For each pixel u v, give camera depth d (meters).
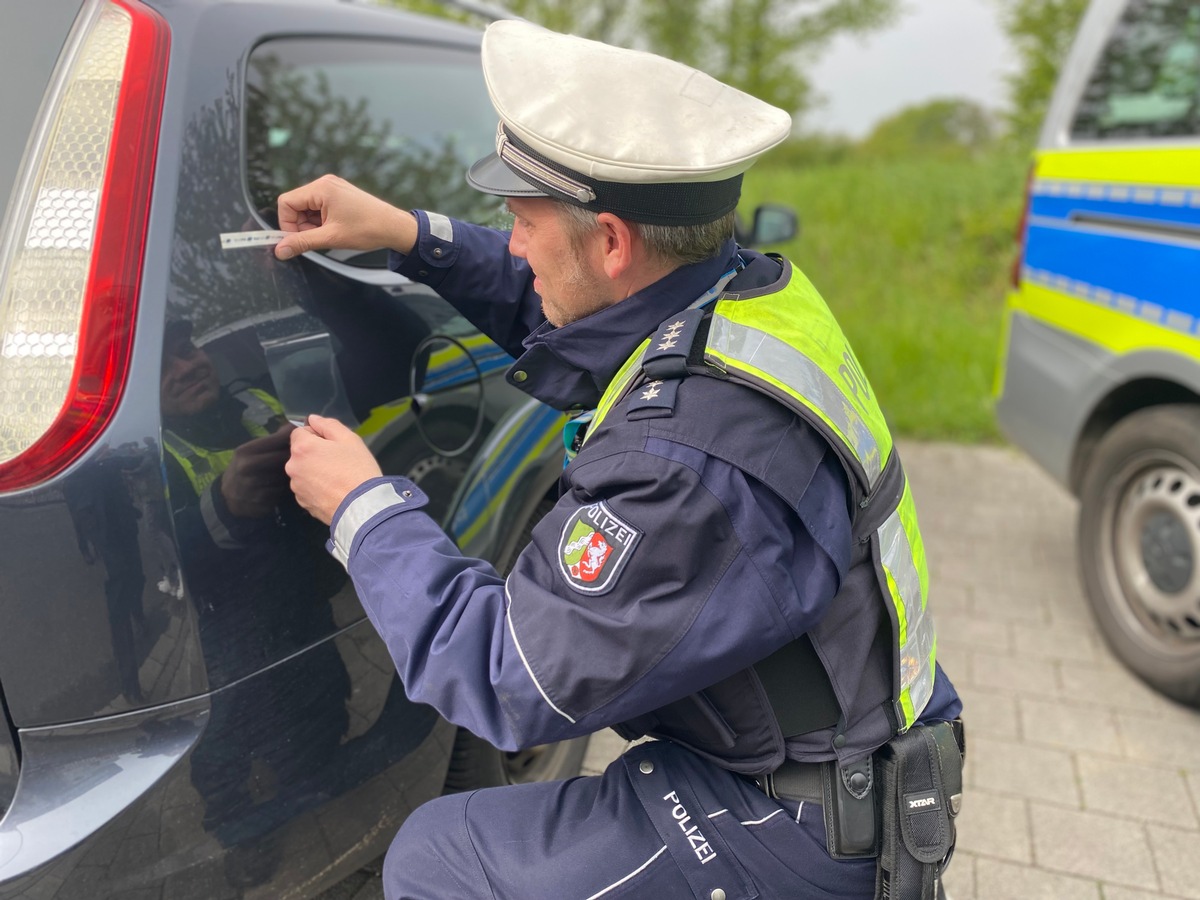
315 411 1.30
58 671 1.11
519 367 1.20
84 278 1.09
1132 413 2.78
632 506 0.96
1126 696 2.65
